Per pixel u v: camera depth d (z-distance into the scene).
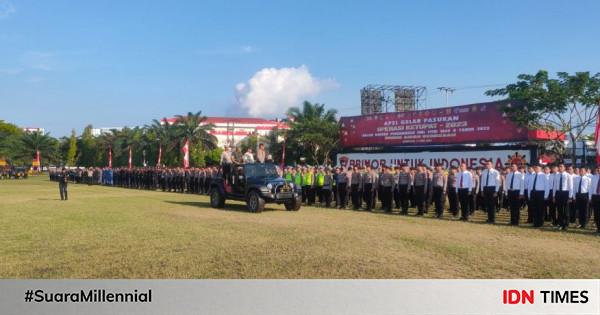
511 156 21.41
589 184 14.26
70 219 16.06
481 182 16.55
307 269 8.74
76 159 88.75
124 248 10.69
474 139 23.47
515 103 21.86
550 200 14.63
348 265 9.05
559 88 21.05
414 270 8.70
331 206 21.91
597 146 15.81
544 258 9.77
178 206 21.27
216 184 20.41
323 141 43.38
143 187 40.44
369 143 28.20
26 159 77.50
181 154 55.50
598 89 20.73
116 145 67.19
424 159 24.88
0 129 83.06
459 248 10.75
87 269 8.76
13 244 11.21
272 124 114.94
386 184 19.17
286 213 18.41
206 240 11.73
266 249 10.57
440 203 17.25
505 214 18.41
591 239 12.32
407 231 13.43
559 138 22.30
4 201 24.19
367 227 14.23
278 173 19.91
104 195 29.80
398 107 59.00
